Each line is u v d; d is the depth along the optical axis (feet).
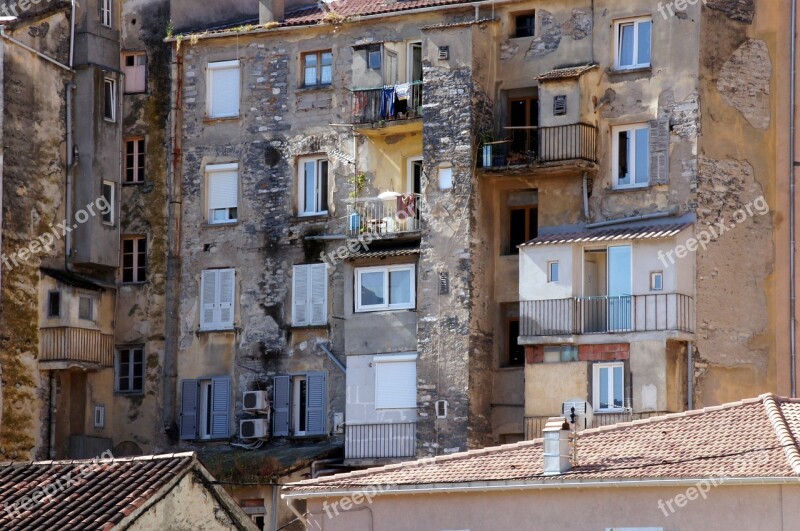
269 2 278.87
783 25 257.96
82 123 278.05
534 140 259.19
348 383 260.42
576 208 254.47
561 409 246.68
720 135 251.80
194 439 273.33
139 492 180.75
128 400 278.67
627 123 254.27
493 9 263.49
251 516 250.37
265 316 272.10
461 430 249.96
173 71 282.36
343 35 273.33
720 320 247.29
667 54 253.03
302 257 270.87
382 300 260.42
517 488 195.52
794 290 252.62
